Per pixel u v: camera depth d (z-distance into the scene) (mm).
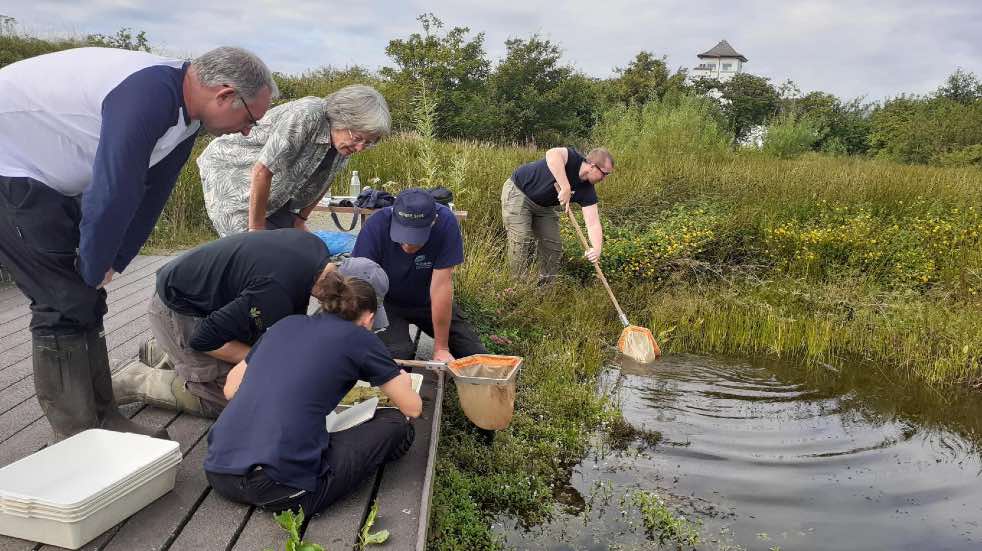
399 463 3285
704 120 18297
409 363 3738
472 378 3588
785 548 3697
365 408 3160
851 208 9562
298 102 3875
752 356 6562
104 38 16594
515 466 4297
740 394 5668
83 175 2693
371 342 2887
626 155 12953
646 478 4348
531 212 7109
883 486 4355
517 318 6449
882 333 6703
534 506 4004
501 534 3732
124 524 2656
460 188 8898
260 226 3969
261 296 3008
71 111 2594
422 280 4230
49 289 2771
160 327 3328
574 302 7352
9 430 3238
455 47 26922
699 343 6844
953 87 40656
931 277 8016
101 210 2506
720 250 8570
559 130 28797
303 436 2689
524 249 7152
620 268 8156
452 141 14320
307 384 2723
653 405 5379
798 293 7586
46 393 2912
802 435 4992
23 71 2629
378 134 3867
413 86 24312
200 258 3068
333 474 2805
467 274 6559
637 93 36156
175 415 3516
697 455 4641
